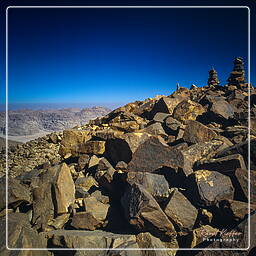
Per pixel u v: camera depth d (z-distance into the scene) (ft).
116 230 9.09
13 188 10.17
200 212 8.83
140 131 16.47
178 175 10.58
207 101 22.50
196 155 11.89
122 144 13.35
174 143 14.99
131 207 8.77
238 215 7.98
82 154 15.83
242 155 10.44
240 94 23.85
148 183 9.77
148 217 8.32
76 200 10.77
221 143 12.36
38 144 24.94
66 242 8.02
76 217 9.35
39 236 8.53
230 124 17.43
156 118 19.58
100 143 15.28
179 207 8.87
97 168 13.01
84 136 18.29
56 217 9.84
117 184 11.28
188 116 18.99
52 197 10.30
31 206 10.47
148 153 11.47
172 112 21.34
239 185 9.05
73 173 14.26
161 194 9.43
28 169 19.58
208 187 9.07
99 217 9.32
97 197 10.94
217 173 9.64
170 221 8.57
